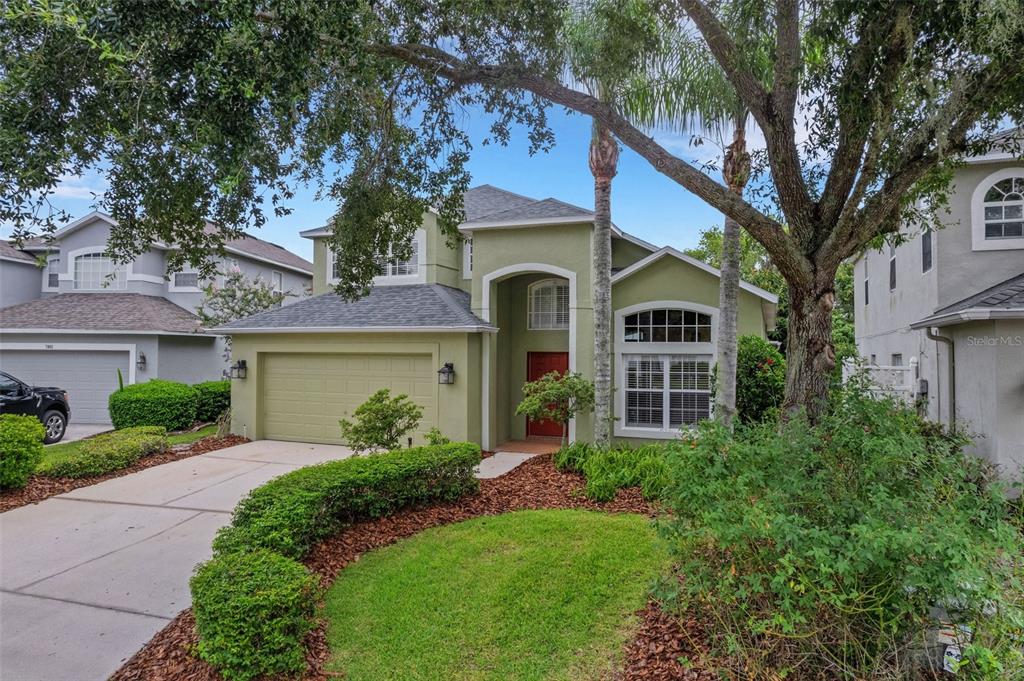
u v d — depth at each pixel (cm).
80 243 1798
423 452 751
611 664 374
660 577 388
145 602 484
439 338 1166
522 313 1388
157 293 1848
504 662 382
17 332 1598
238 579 393
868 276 1581
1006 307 773
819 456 353
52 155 381
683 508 373
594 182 970
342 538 604
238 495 814
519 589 482
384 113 688
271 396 1299
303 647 391
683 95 797
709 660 342
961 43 389
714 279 1139
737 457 356
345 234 746
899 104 445
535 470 942
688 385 1162
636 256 1374
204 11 342
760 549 316
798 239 493
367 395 1228
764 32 527
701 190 519
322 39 433
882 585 290
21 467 814
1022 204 983
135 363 1616
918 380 1143
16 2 316
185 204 569
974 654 261
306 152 637
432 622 434
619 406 1195
